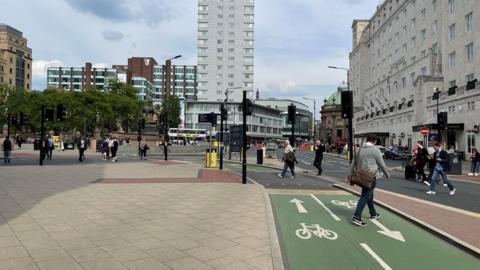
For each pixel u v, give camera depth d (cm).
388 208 1108
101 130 7088
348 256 680
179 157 4181
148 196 1226
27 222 831
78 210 974
